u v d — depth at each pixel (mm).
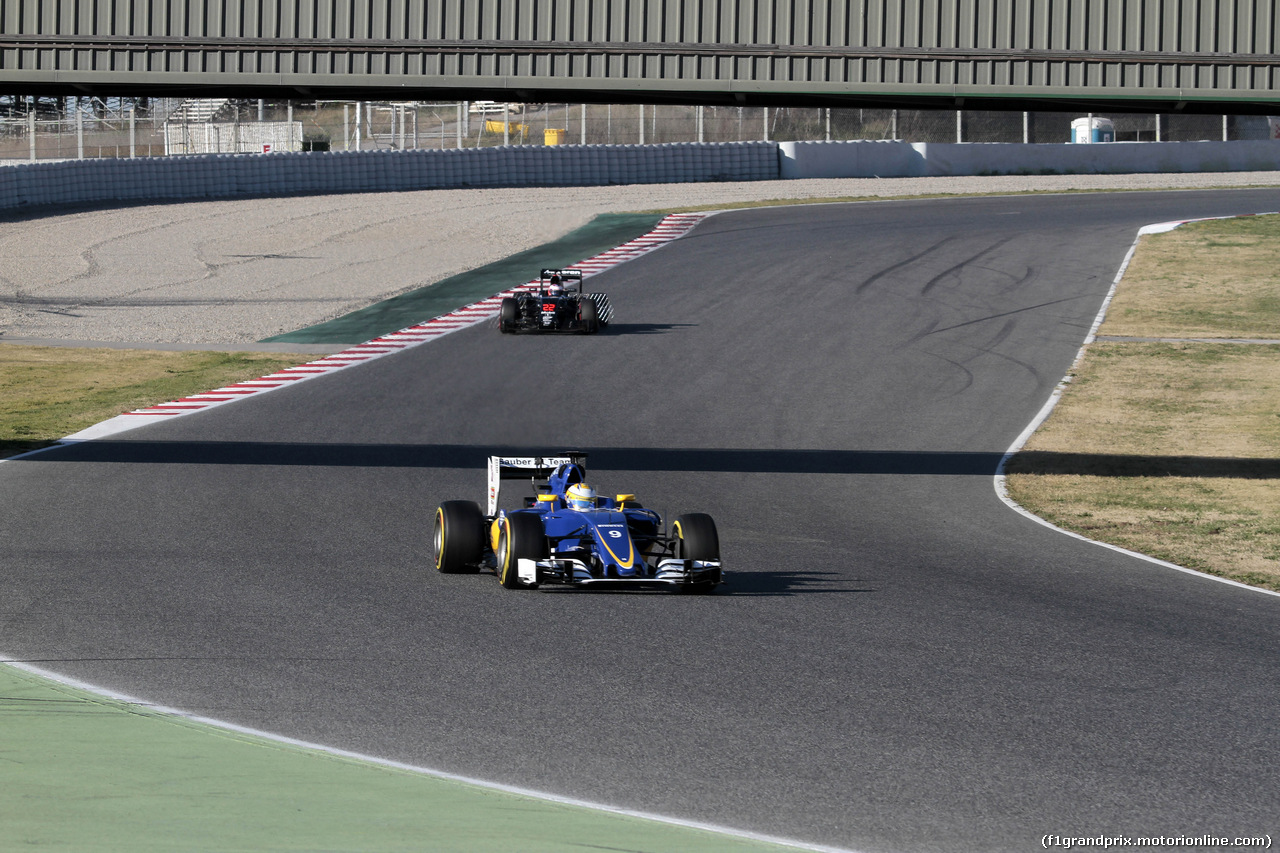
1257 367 54625
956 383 50938
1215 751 13898
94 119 124938
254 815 11273
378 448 39500
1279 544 29125
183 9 40375
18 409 45625
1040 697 15867
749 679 16375
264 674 16312
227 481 33719
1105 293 69688
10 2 40469
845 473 37562
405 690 15688
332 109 134500
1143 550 28375
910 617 20406
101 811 11227
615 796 12195
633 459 38938
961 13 39062
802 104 42594
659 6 39656
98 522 27922
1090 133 133875
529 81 40156
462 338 58781
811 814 11844
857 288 69188
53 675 16062
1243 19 38812
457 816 11445
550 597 21375
